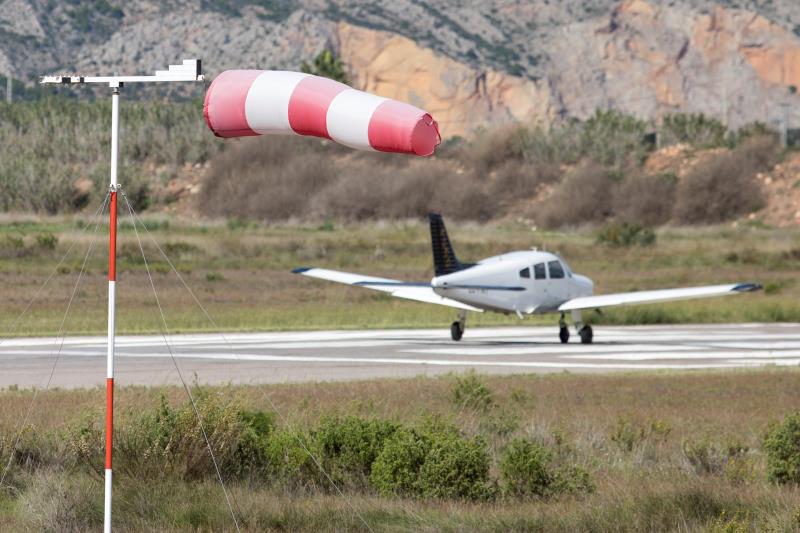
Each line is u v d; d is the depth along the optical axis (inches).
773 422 2085.4
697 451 1897.1
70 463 1683.1
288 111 1004.6
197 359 3809.1
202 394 1971.0
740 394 2930.6
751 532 1322.6
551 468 1715.1
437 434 1702.8
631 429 2190.0
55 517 1358.3
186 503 1454.2
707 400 2807.6
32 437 1812.3
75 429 1770.4
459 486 1563.7
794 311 6358.3
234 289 7057.1
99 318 5310.0
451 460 1581.0
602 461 1903.3
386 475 1601.9
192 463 1637.6
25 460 1704.0
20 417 2160.4
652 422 2194.9
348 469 1678.2
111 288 1161.4
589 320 6107.3
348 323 5610.2
